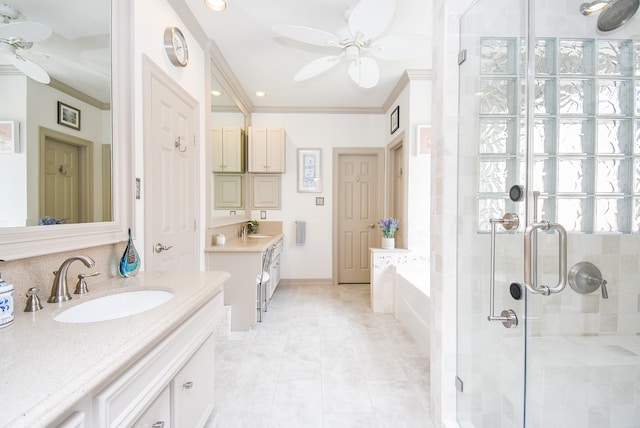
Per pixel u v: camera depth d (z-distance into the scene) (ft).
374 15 5.40
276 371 6.51
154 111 5.78
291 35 6.12
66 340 2.44
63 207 3.70
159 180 5.98
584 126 5.38
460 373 4.73
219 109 9.79
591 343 5.28
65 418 1.89
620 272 5.44
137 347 2.42
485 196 4.73
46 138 3.46
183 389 3.71
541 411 4.40
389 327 9.09
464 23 4.64
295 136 13.84
